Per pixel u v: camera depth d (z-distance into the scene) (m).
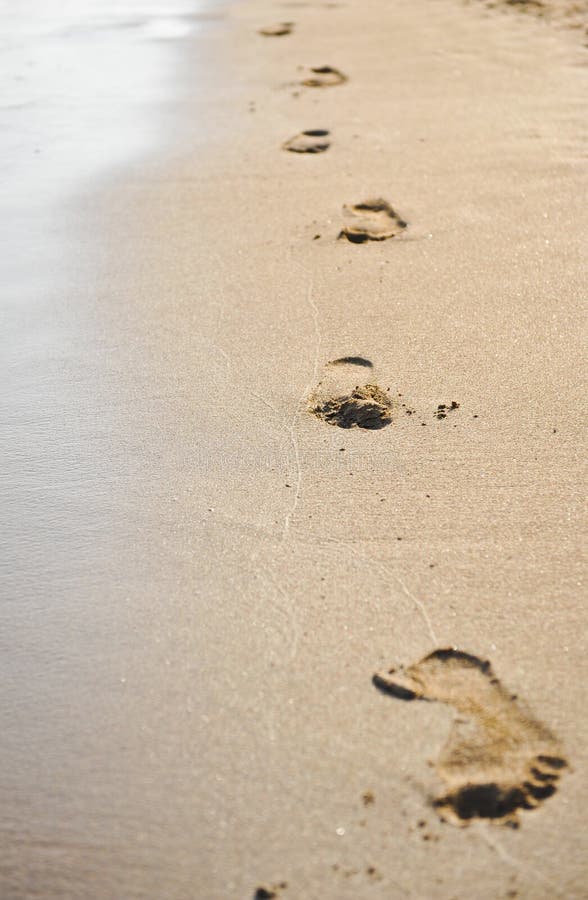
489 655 1.95
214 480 2.49
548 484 2.39
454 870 1.59
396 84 5.30
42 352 3.09
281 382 2.86
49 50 6.37
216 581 2.18
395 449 2.55
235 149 4.57
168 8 7.33
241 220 3.89
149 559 2.25
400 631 2.02
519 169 4.14
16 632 2.09
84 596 2.16
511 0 6.82
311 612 2.08
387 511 2.34
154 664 1.99
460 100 4.98
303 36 6.32
